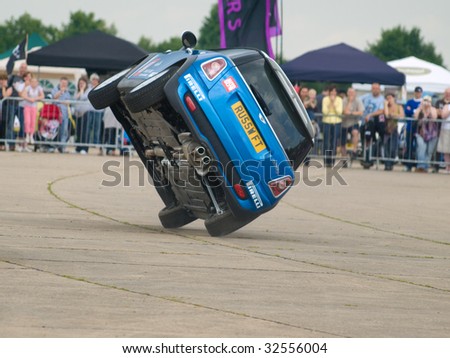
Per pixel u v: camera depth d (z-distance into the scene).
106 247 13.73
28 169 28.02
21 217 16.92
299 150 15.28
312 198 24.27
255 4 32.50
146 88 14.38
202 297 10.58
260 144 14.79
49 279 11.09
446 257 15.12
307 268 13.01
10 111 36.22
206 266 12.60
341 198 24.58
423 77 50.19
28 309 9.52
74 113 36.72
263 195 14.98
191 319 9.51
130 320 9.32
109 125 36.69
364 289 11.69
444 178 33.59
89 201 20.56
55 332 8.76
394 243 16.56
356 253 14.94
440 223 20.17
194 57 14.63
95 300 10.12
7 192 21.14
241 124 14.66
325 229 18.06
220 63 14.63
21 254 12.66
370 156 36.62
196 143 14.66
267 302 10.52
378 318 10.06
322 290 11.43
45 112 36.50
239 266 12.77
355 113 36.47
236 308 10.12
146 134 15.78
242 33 32.59
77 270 11.74
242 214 15.09
